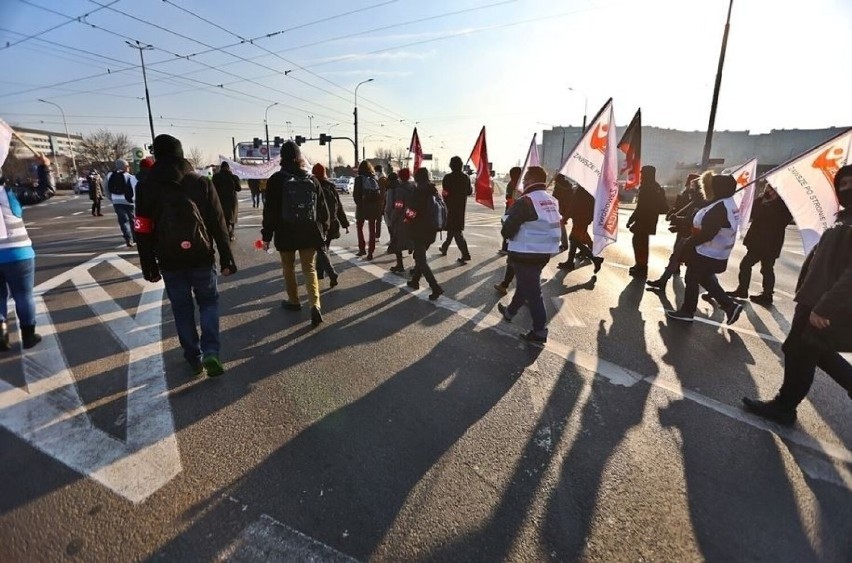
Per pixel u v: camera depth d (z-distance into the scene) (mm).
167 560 1902
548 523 2137
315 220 4523
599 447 2725
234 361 3789
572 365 3863
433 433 2834
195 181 3273
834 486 2443
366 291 6020
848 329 2543
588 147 5668
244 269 7223
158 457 2537
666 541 2057
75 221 14141
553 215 4082
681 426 2973
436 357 3953
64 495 2234
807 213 4402
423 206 5344
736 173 7969
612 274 7461
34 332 4016
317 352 4004
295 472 2449
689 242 4957
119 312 4949
